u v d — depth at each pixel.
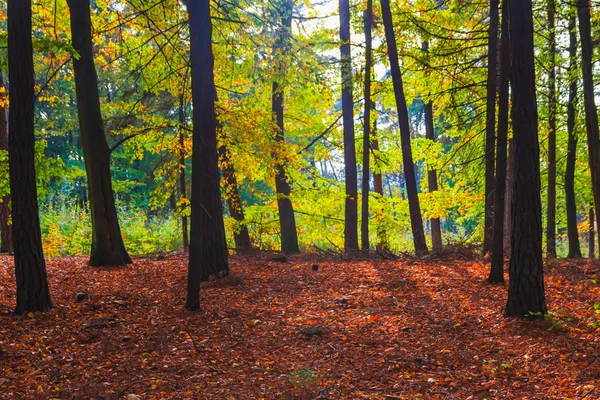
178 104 16.73
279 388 5.86
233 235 19.48
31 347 6.92
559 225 25.77
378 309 9.26
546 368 6.23
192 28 8.90
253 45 15.00
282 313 9.22
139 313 8.95
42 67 19.27
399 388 5.86
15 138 8.31
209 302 9.83
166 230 21.47
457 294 10.03
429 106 20.61
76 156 33.72
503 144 10.44
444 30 15.15
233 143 14.12
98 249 13.53
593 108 12.91
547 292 9.79
